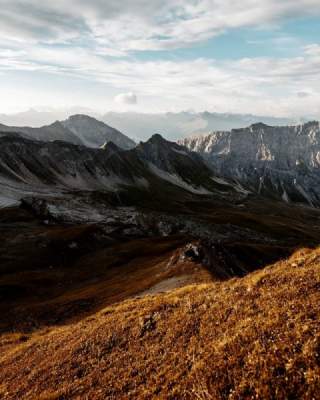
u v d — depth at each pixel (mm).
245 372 12195
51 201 143125
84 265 84688
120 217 139875
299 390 10562
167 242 99562
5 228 109000
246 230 166125
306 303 14414
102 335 21578
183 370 14312
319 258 19266
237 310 16812
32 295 66688
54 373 19625
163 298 25328
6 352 29188
